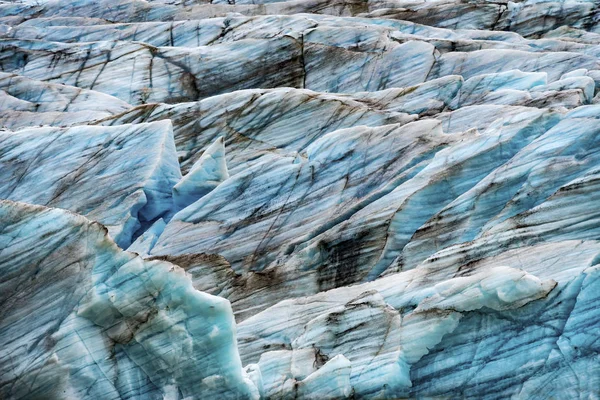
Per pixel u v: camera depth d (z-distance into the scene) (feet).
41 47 178.29
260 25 178.40
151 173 110.63
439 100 132.26
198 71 163.12
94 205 107.86
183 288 69.72
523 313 70.28
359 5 200.44
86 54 172.04
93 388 66.90
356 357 71.61
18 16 213.66
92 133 117.80
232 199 108.78
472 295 71.05
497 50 149.18
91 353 67.87
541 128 98.07
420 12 192.54
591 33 171.42
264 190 108.27
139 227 110.83
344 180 105.50
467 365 69.26
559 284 70.33
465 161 96.53
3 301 70.95
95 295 69.56
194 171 111.96
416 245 88.79
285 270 93.04
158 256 96.22
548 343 68.18
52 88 155.94
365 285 81.87
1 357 67.67
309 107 129.59
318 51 160.76
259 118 130.31
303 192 106.83
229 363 68.64
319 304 81.05
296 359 72.28
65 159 114.73
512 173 89.56
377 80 152.15
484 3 192.13
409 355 70.64
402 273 81.92
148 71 164.76
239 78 161.17
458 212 89.35
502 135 98.02
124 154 114.11
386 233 92.68
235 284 92.58
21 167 114.52
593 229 77.82
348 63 157.07
